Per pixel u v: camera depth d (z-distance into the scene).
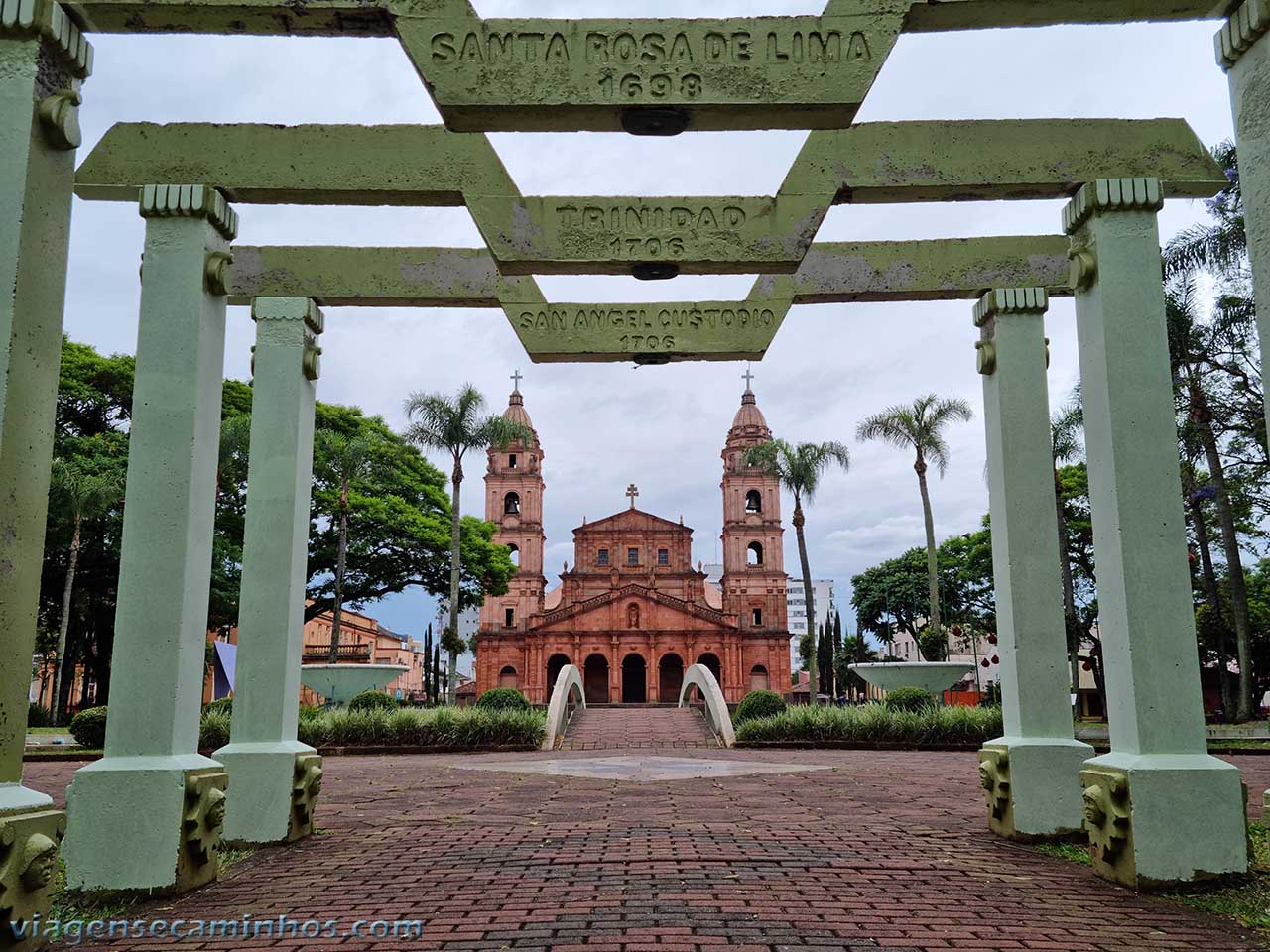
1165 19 4.72
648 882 5.85
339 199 6.36
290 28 4.92
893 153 6.17
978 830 7.88
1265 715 38.12
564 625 69.25
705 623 68.81
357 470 36.97
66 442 33.38
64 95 4.48
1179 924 4.87
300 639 7.98
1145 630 5.81
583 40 4.87
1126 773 5.67
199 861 5.84
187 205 6.21
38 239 4.37
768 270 6.19
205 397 6.28
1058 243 7.78
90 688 46.16
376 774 13.91
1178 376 24.84
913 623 61.06
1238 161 4.49
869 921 4.90
